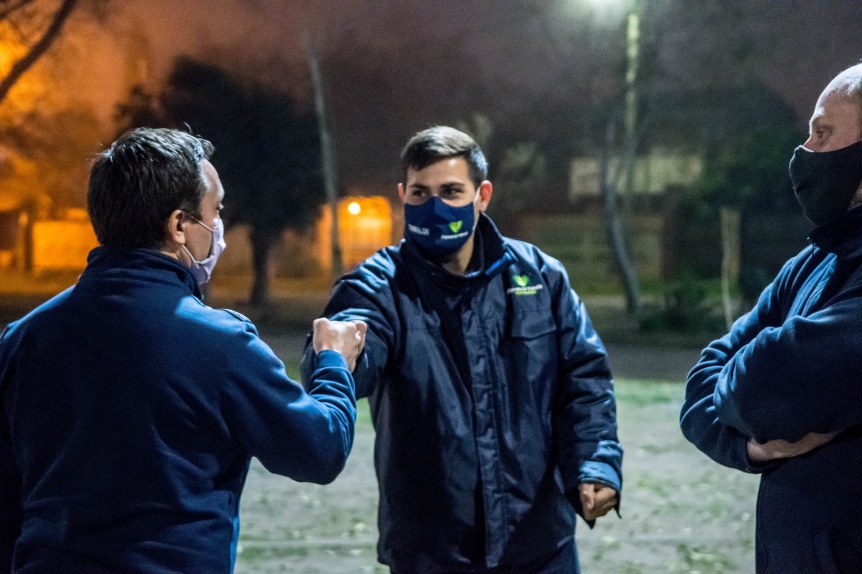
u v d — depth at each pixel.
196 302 2.16
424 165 2.87
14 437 2.12
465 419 2.81
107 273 2.14
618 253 25.70
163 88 24.80
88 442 2.04
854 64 2.34
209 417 2.08
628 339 21.70
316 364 2.43
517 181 36.78
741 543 5.88
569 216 37.22
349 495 7.13
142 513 2.02
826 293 2.19
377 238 38.53
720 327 23.08
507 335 2.90
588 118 26.47
